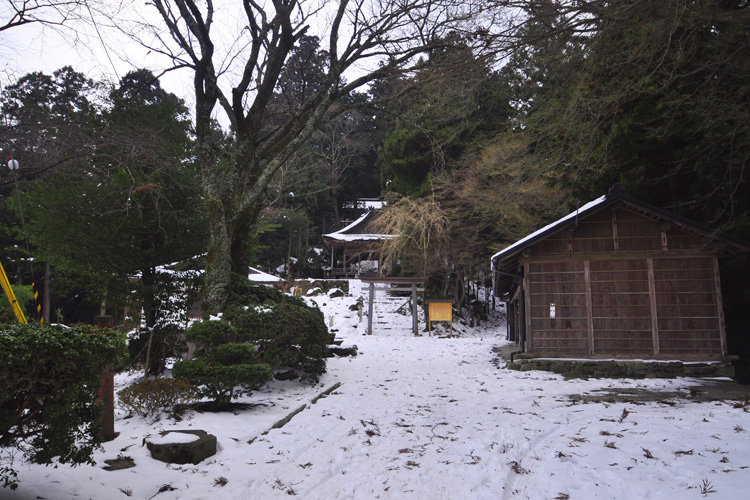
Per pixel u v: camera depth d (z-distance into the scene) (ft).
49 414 12.78
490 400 32.86
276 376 37.29
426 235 112.57
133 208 38.83
